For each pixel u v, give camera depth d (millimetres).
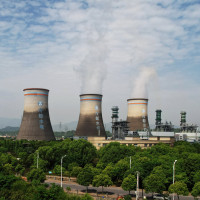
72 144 80500
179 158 69062
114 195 53844
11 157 82438
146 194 55188
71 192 55594
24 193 45125
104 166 68625
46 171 74938
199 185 47562
